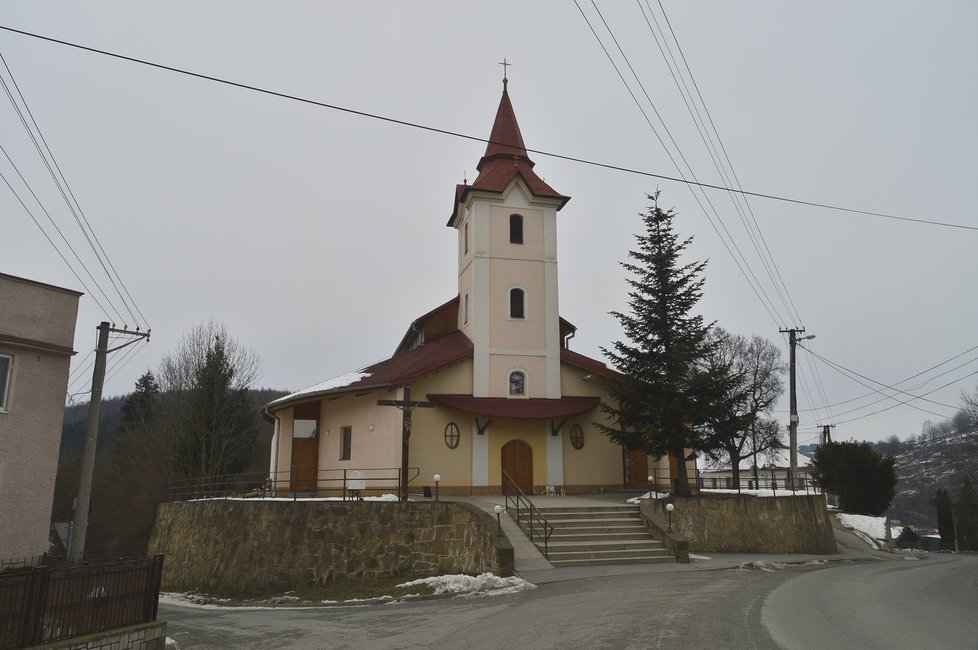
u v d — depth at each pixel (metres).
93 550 45.31
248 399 52.53
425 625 12.66
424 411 28.92
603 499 26.95
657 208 27.56
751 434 48.88
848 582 16.78
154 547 33.50
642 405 26.22
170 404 52.38
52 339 20.28
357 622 14.00
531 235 32.28
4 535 18.78
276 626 14.52
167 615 18.97
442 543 21.42
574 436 30.86
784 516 25.53
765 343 54.56
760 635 9.89
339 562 21.91
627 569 18.69
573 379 31.69
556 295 31.86
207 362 49.81
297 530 22.91
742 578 17.06
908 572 20.64
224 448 48.97
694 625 10.59
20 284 19.78
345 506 22.66
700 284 26.81
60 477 55.53
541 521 21.94
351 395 30.98
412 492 28.00
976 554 42.38
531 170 34.56
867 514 44.66
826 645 9.27
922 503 80.56
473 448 29.17
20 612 9.95
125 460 51.75
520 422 30.05
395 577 21.28
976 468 51.78
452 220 36.47
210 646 12.61
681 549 20.23
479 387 29.95
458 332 34.75
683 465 26.36
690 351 26.03
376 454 28.92
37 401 19.84
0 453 18.97
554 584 16.52
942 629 10.62
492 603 14.71
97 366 20.47
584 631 10.48
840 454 46.72
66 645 10.21
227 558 24.78
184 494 37.22
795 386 36.94
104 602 11.08
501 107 35.53
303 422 33.56
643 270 27.31
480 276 31.17
